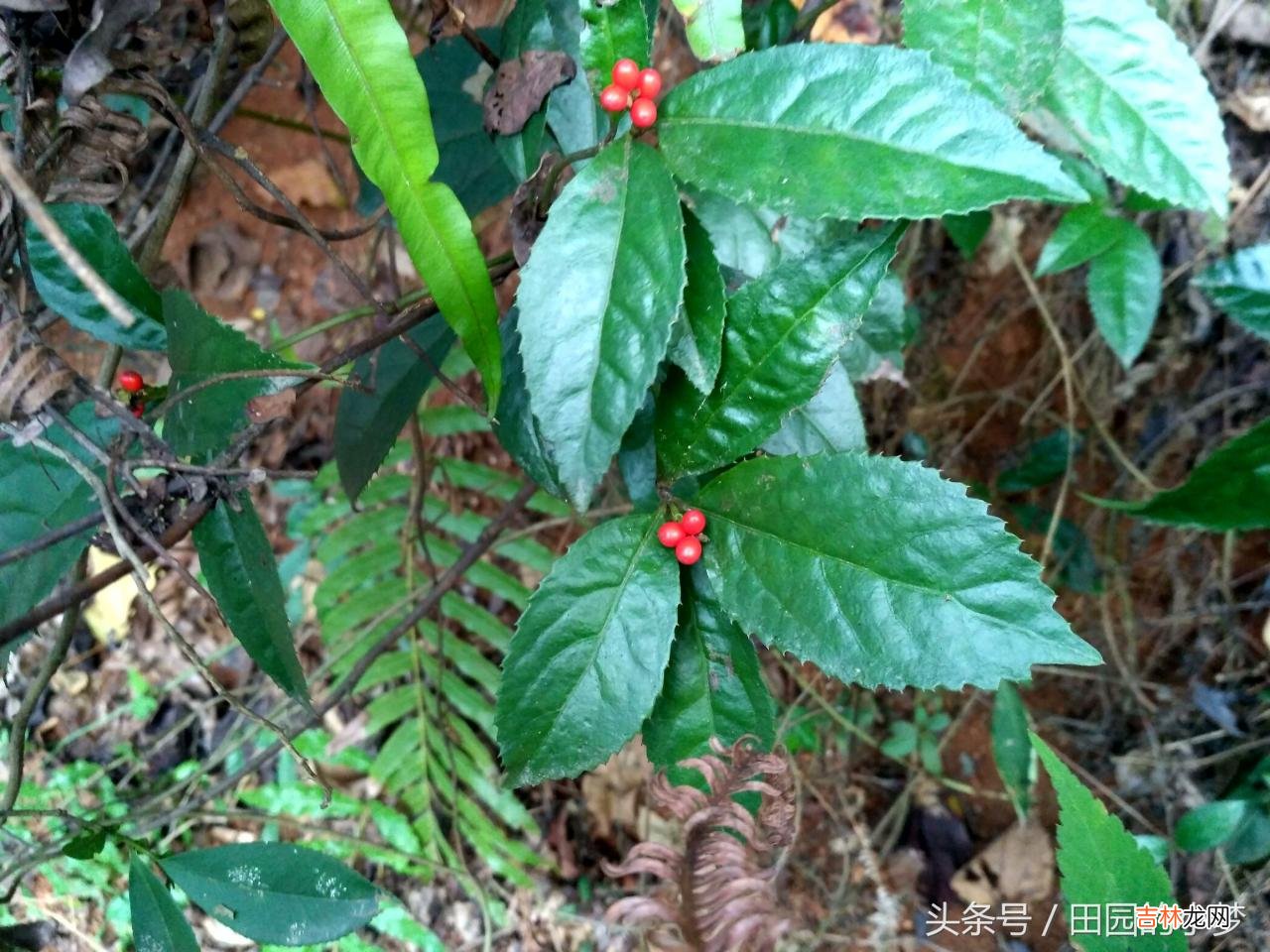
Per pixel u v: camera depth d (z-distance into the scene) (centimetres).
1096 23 31
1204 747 64
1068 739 69
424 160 28
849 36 53
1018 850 67
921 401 70
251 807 64
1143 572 67
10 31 28
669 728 34
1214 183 31
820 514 29
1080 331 65
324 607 64
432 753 65
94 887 59
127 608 68
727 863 29
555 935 64
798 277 30
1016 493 71
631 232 27
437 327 42
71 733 65
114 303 19
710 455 32
